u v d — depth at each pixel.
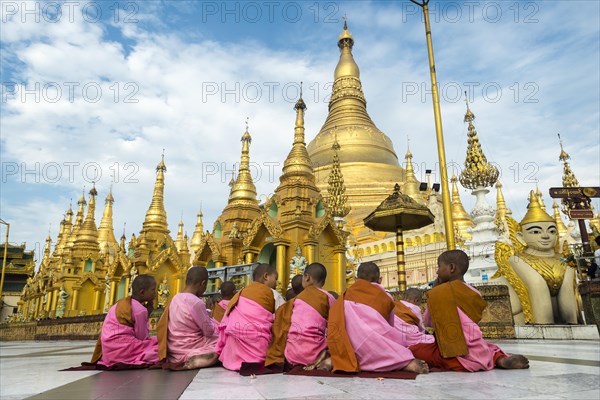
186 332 7.51
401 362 5.92
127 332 7.76
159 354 7.45
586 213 15.91
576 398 4.13
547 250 16.17
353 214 52.09
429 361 6.47
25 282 83.00
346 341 6.08
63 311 40.25
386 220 19.14
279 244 22.62
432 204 45.31
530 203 16.98
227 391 4.79
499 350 6.56
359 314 6.23
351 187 53.59
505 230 27.80
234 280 19.30
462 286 6.43
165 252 32.41
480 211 25.92
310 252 22.38
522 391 4.53
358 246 48.56
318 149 59.69
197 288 8.07
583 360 7.48
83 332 28.03
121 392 4.87
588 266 15.11
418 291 9.46
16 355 12.46
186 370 6.96
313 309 6.78
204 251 29.02
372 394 4.47
